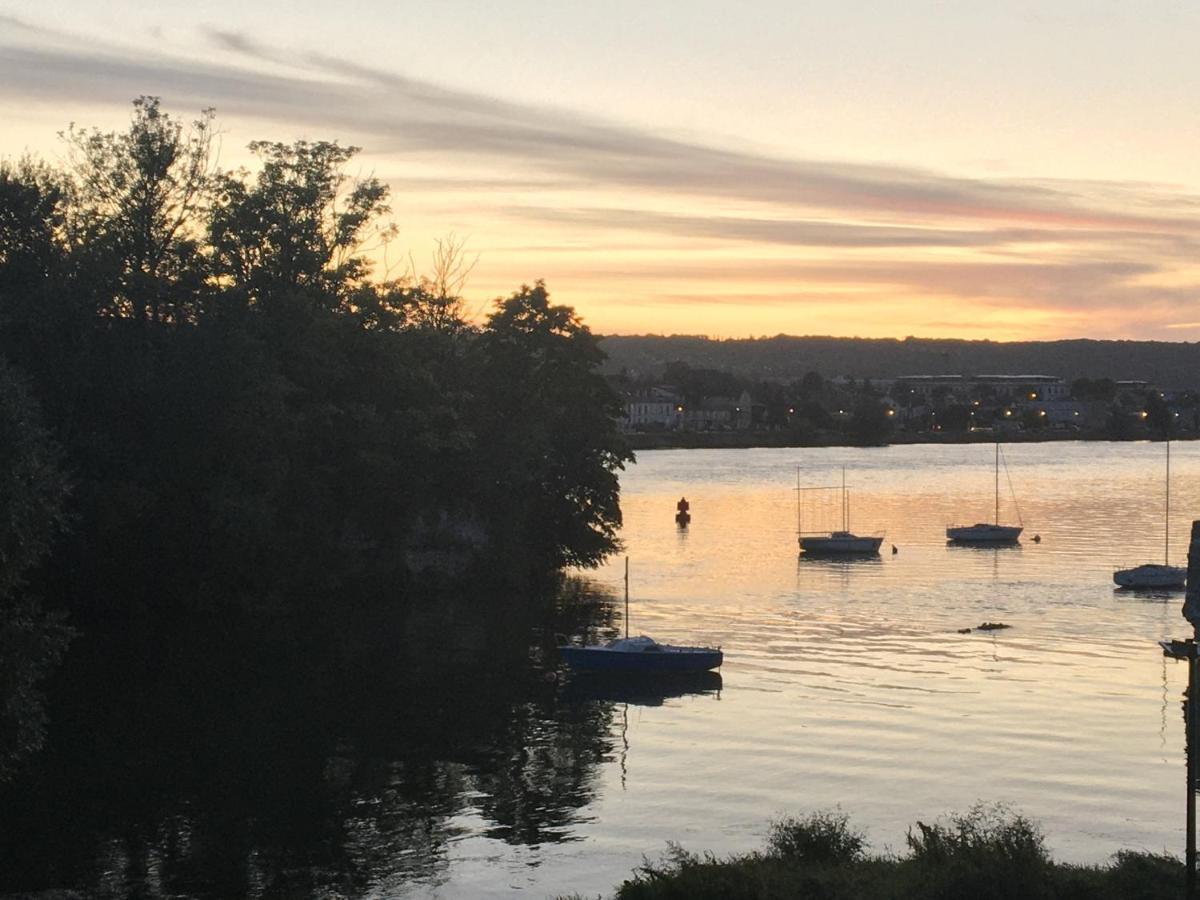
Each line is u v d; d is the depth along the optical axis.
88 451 75.06
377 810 46.66
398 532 93.12
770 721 59.38
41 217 76.94
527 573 100.38
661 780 50.22
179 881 39.69
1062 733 56.69
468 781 50.34
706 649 70.19
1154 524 151.62
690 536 141.25
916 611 91.12
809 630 83.12
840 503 180.25
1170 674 69.12
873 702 62.88
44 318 73.69
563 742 55.97
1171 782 49.38
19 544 37.09
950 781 49.59
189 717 59.69
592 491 107.00
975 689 65.62
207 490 78.25
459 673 69.94
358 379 90.00
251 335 80.62
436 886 39.22
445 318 105.94
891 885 29.81
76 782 49.72
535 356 106.31
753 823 44.88
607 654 69.00
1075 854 41.09
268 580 82.56
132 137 82.00
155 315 81.69
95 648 73.12
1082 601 95.69
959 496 190.38
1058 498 186.62
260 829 44.47
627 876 39.72
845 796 47.78
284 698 63.62
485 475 98.06
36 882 39.50
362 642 77.69
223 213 84.12
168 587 79.94
